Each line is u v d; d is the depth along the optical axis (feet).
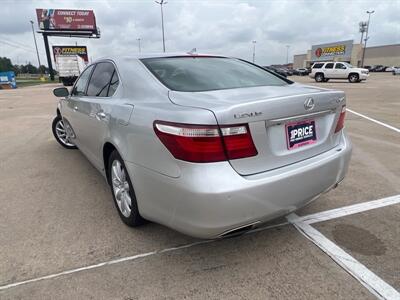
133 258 8.20
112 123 9.12
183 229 7.08
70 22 195.00
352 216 10.14
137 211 8.75
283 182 7.14
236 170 6.75
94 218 10.30
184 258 8.18
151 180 7.43
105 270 7.77
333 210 10.55
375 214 10.25
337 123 8.96
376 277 7.38
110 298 6.89
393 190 12.08
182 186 6.65
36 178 14.03
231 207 6.58
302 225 9.65
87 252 8.48
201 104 6.97
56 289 7.16
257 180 6.84
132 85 9.21
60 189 12.75
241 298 6.84
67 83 125.08
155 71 9.18
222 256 8.24
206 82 8.89
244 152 6.76
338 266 7.77
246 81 9.52
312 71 93.66
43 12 190.49
